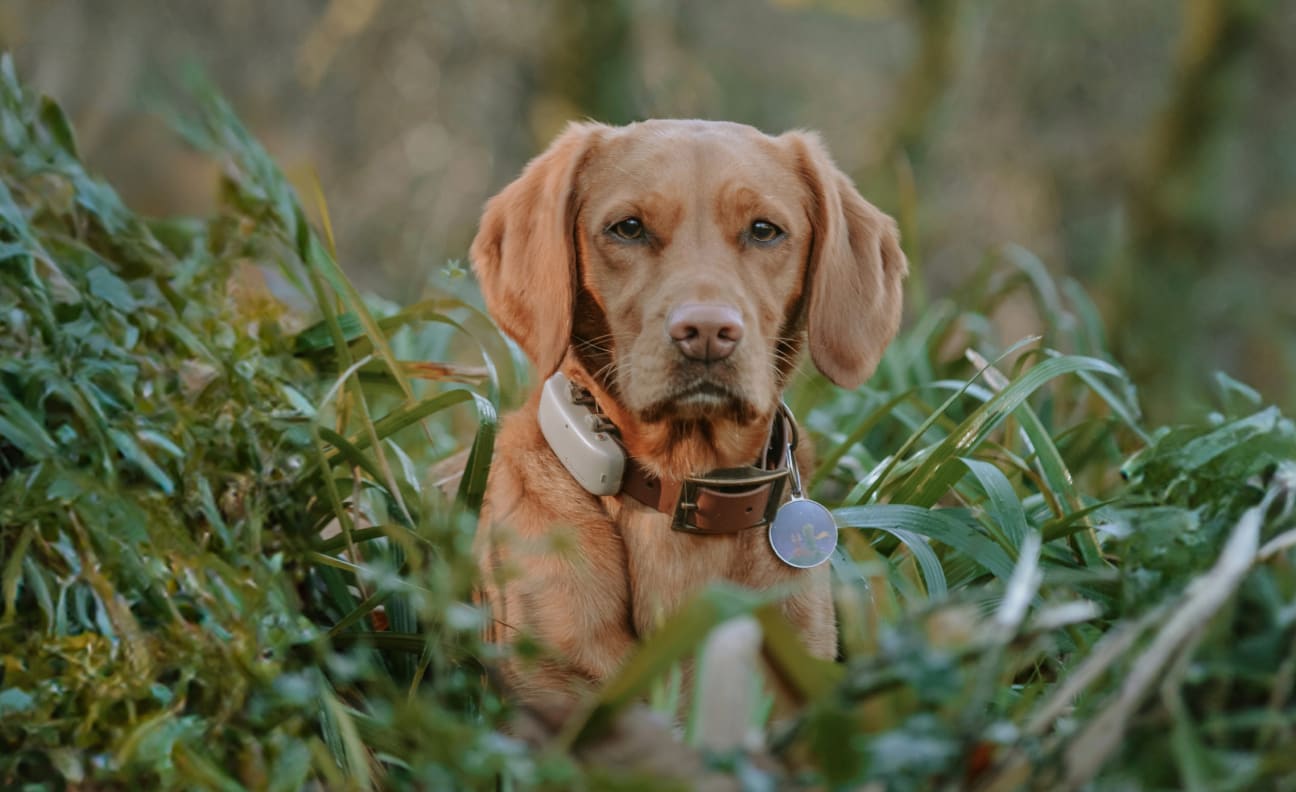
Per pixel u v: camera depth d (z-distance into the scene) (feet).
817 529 11.23
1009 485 11.42
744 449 11.53
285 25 45.06
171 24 40.83
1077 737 6.46
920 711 6.39
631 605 11.21
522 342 11.98
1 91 12.82
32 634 9.22
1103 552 11.65
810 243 12.10
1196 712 7.23
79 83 34.73
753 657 6.98
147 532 9.80
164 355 11.85
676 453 11.22
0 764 8.69
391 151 45.70
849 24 58.70
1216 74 40.93
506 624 10.27
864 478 12.77
